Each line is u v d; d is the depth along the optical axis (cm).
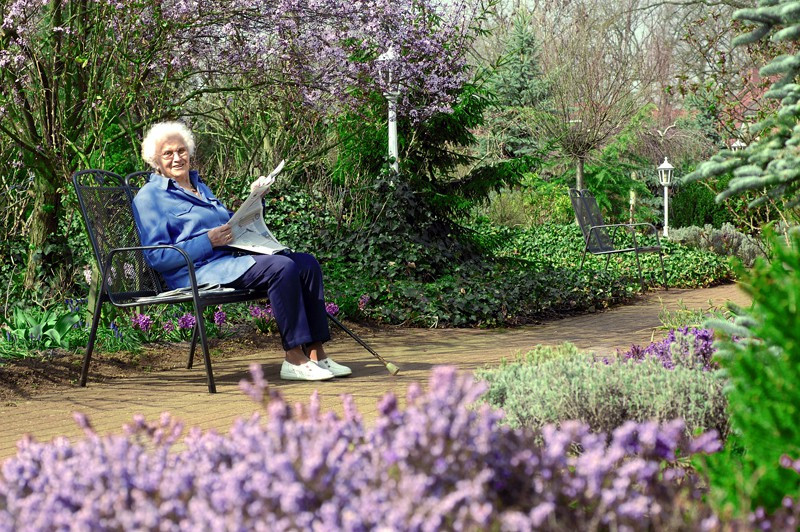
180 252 500
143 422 211
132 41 659
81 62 659
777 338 198
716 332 238
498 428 193
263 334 698
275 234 1020
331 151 1149
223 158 1206
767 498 187
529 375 350
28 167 741
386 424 182
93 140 711
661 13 2966
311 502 161
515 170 1141
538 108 2438
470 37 927
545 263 1137
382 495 157
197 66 732
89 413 432
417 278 989
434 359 598
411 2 784
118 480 173
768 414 189
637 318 839
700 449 216
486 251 1150
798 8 271
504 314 806
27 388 493
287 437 176
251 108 913
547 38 2623
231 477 161
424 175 1150
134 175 577
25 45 647
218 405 444
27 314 599
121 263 535
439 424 168
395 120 1020
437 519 150
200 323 484
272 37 710
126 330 631
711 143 2684
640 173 2673
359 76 762
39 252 740
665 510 180
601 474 173
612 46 2717
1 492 185
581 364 358
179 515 165
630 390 312
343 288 835
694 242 1586
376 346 677
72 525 161
